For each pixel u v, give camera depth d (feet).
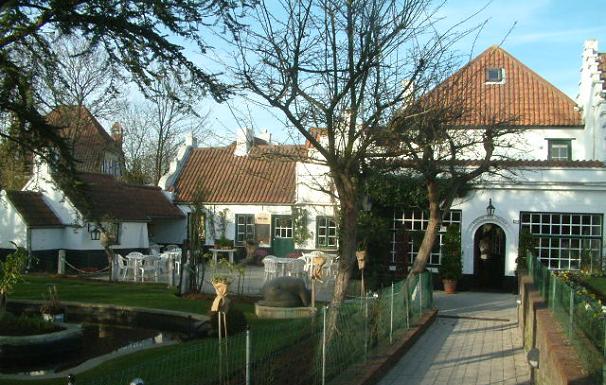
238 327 38.65
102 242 72.69
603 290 44.24
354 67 26.78
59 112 31.45
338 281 30.14
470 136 63.57
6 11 26.23
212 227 90.89
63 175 29.76
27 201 86.53
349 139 28.45
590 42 82.64
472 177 52.70
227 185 108.47
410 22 27.14
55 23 26.91
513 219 74.02
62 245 88.58
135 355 33.76
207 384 21.44
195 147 120.57
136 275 75.36
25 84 28.78
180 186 110.83
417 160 47.98
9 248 84.94
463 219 75.41
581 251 72.18
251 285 73.31
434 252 76.95
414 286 49.75
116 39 27.48
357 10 26.12
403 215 76.79
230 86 27.45
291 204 100.78
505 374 35.09
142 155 158.30
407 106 29.68
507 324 53.42
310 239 94.89
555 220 73.36
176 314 46.29
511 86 88.43
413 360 38.27
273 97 26.68
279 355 24.20
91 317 51.06
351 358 31.12
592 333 19.94
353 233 30.17
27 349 35.06
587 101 80.23
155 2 26.00
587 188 71.92
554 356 22.97
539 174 73.20
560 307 28.12
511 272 73.67
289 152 35.17
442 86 38.24
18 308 50.67
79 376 29.19
